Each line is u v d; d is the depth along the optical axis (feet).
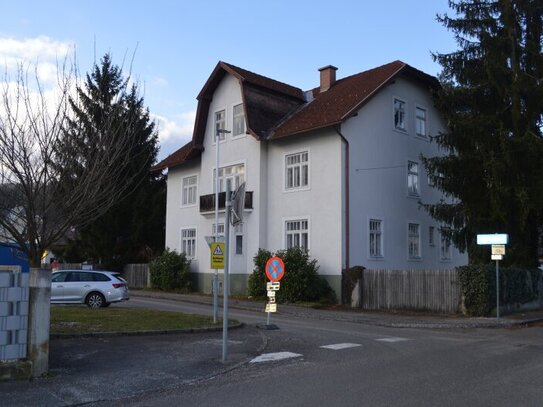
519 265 79.92
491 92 79.15
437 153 103.50
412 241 98.07
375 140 92.43
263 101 100.78
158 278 115.03
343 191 86.48
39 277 31.32
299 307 81.46
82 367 33.99
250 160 99.45
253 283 91.25
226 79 106.01
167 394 28.30
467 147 79.41
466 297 71.26
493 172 72.54
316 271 87.15
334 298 85.40
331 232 86.84
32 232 34.86
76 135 37.93
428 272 77.05
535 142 71.72
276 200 96.27
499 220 76.79
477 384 29.17
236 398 26.84
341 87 102.01
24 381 30.19
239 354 39.40
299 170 93.71
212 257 39.60
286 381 30.66
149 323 52.31
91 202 37.45
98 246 128.57
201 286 110.32
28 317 31.07
